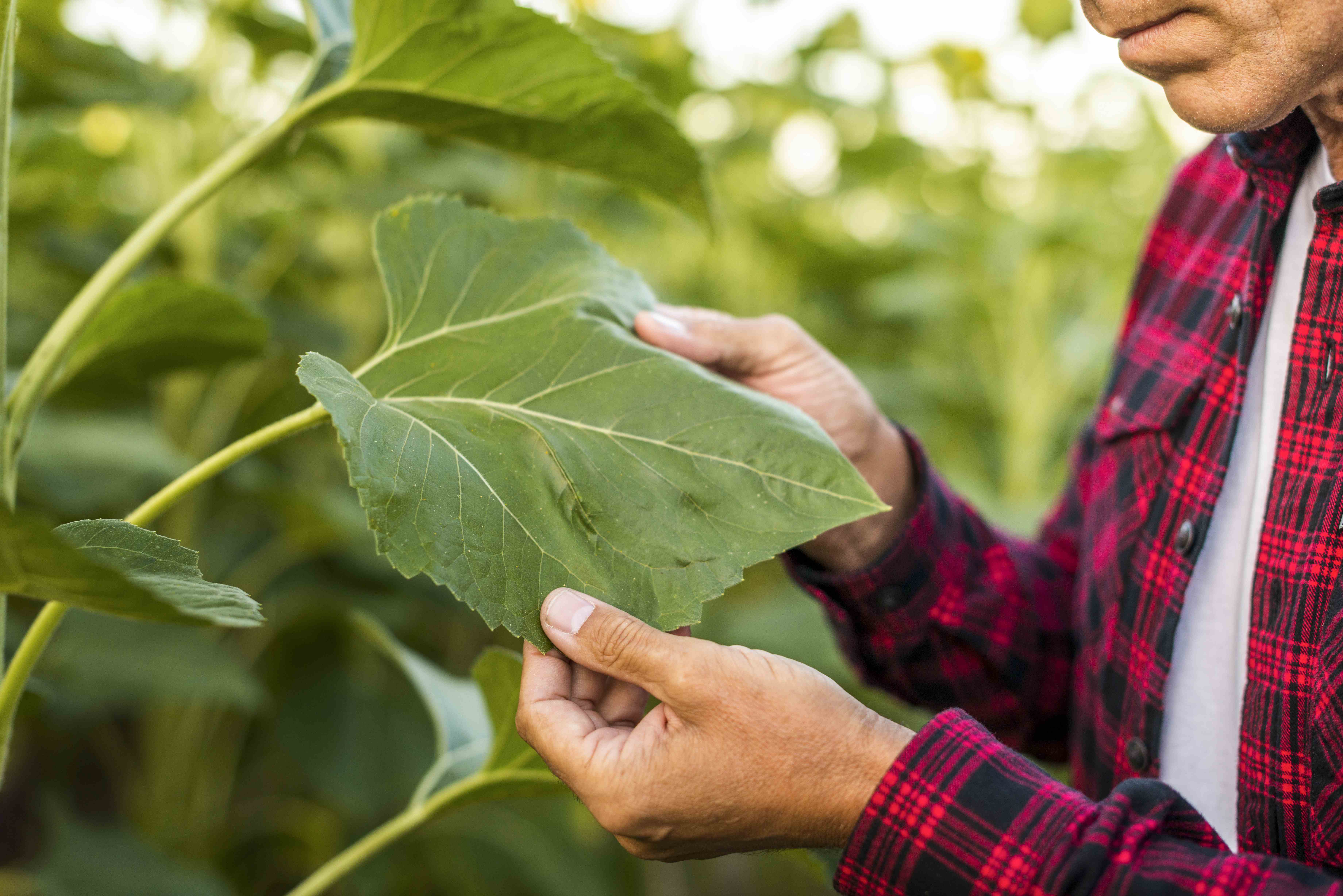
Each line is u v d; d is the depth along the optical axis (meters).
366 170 1.68
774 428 0.71
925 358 2.47
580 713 0.70
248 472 1.52
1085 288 2.52
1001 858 0.66
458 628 1.88
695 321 0.86
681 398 0.73
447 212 0.79
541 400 0.73
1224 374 0.80
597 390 0.73
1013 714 0.97
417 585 1.68
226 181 0.78
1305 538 0.72
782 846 0.71
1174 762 0.80
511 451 0.69
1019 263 2.18
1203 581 0.79
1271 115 0.68
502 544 0.66
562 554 0.67
